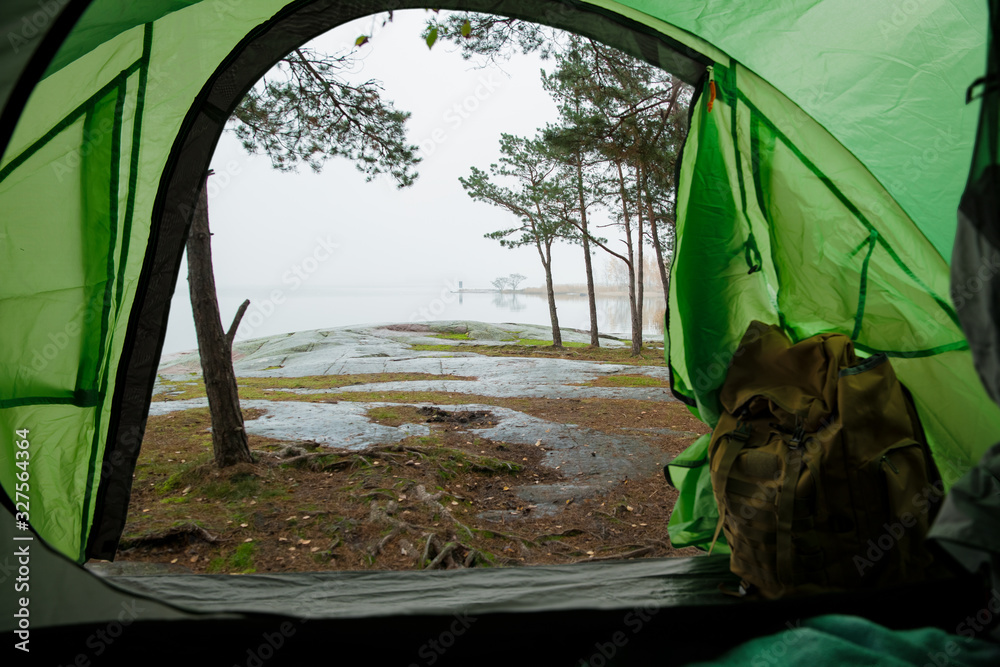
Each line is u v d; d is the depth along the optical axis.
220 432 4.87
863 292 2.34
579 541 4.09
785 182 2.41
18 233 2.18
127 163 2.45
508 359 17.14
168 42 2.38
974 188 1.34
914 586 1.80
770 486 1.90
